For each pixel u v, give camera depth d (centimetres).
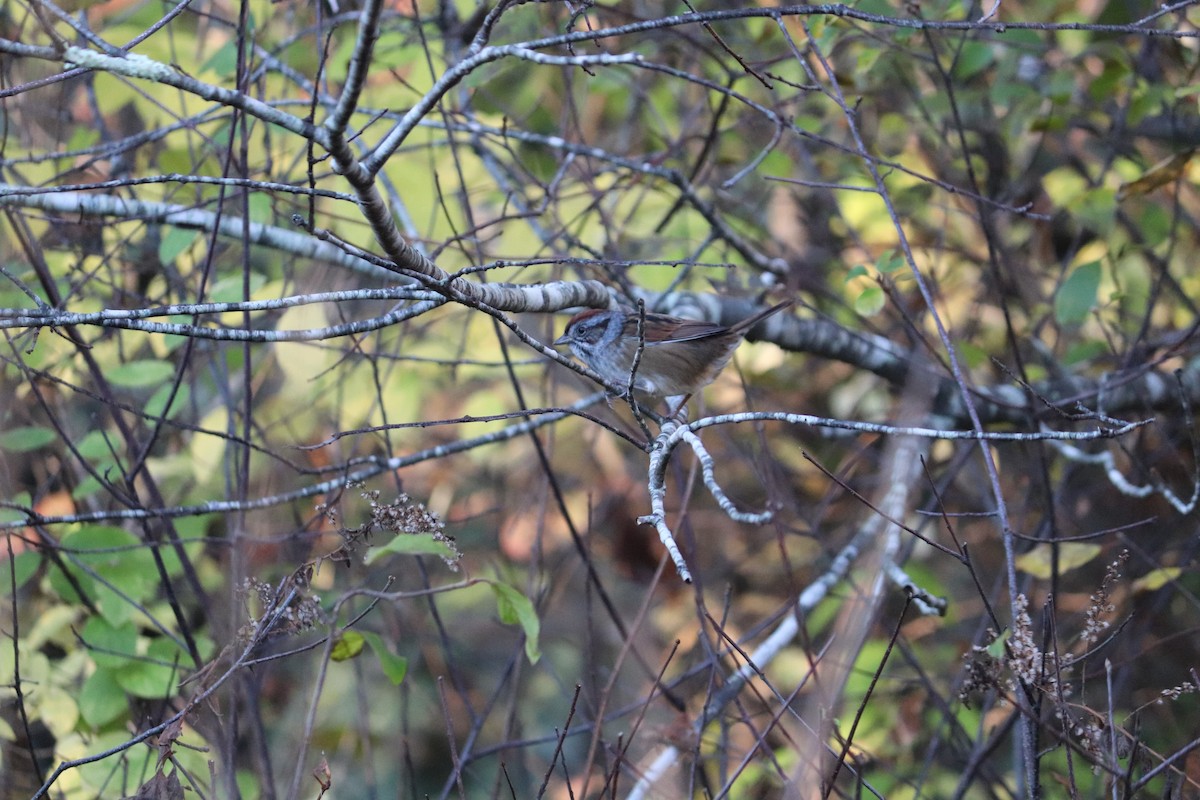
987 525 934
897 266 619
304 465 862
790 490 886
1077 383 810
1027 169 874
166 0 673
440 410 1021
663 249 864
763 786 678
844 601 735
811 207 970
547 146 822
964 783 616
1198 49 772
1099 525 905
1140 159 821
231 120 642
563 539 1062
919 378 758
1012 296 894
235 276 759
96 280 674
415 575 968
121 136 873
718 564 1038
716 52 845
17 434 666
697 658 955
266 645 610
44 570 738
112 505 735
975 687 453
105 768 620
